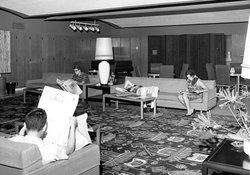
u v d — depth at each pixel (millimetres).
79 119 2920
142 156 3980
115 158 3910
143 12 10328
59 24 12859
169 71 9656
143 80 7672
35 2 8547
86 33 14250
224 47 12945
